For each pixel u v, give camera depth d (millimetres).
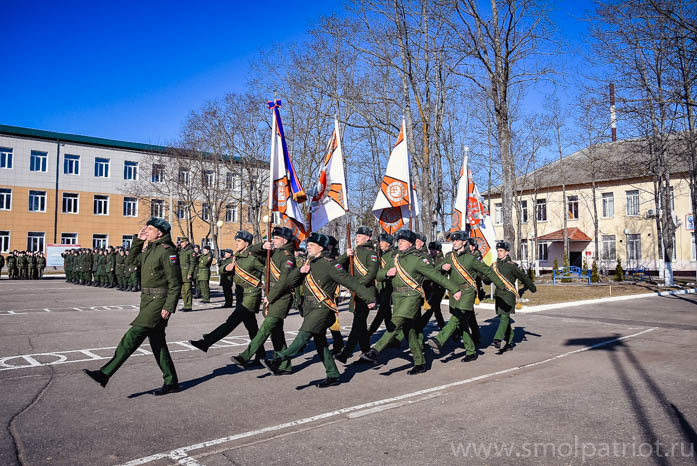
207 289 17891
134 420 5070
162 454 4203
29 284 28438
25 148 41219
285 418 5164
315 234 6559
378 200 11586
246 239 7500
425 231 21375
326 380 6453
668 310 15492
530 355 8602
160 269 5883
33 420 5039
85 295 20484
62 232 42500
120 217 45000
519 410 5422
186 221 42562
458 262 8133
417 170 22219
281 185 9422
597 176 38531
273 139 9422
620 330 11438
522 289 9273
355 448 4340
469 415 5258
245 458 4125
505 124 20250
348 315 14492
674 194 35062
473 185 16172
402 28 20984
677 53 15453
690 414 5227
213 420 5090
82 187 43500
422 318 9633
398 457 4141
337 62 25828
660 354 8500
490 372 7316
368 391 6250
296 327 11969
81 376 6867
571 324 12570
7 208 40406
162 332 6031
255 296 7324
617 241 38656
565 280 29984
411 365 7824
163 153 37625
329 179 10945
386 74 25656
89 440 4508
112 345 9180
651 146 24500
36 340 9695
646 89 17109
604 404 5617
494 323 12875
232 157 33281
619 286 25375
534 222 39781
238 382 6668
